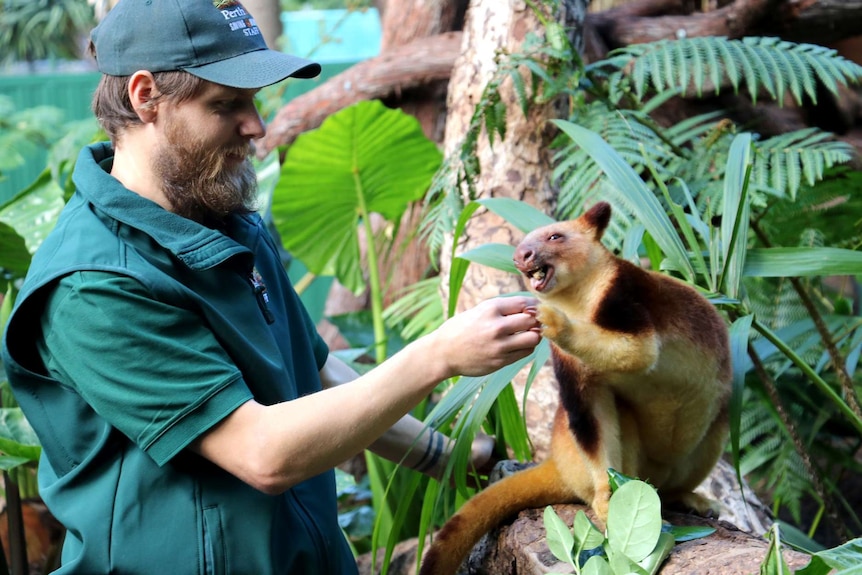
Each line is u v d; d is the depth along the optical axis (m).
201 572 1.84
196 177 1.95
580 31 3.21
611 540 1.76
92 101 2.06
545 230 2.12
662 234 2.31
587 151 2.45
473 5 3.17
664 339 2.01
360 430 1.76
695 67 3.12
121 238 1.89
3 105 7.61
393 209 4.29
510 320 1.73
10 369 1.91
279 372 2.00
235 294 1.98
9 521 3.29
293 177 4.04
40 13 11.87
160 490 1.86
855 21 4.23
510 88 3.05
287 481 1.77
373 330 4.68
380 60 4.99
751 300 3.72
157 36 1.87
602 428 2.08
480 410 2.17
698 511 2.27
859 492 4.40
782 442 3.71
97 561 1.85
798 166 3.18
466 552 2.22
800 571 1.47
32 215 3.81
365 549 3.94
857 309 4.60
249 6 6.02
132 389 1.77
